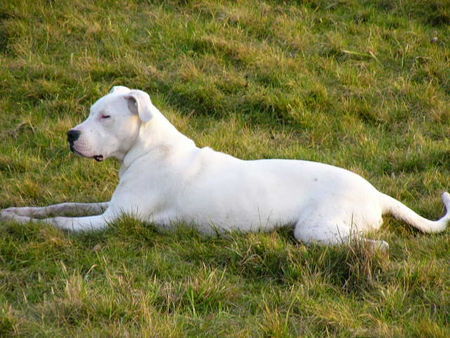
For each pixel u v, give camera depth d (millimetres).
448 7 18219
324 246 9000
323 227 9250
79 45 16078
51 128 13031
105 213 9898
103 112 9836
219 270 8781
